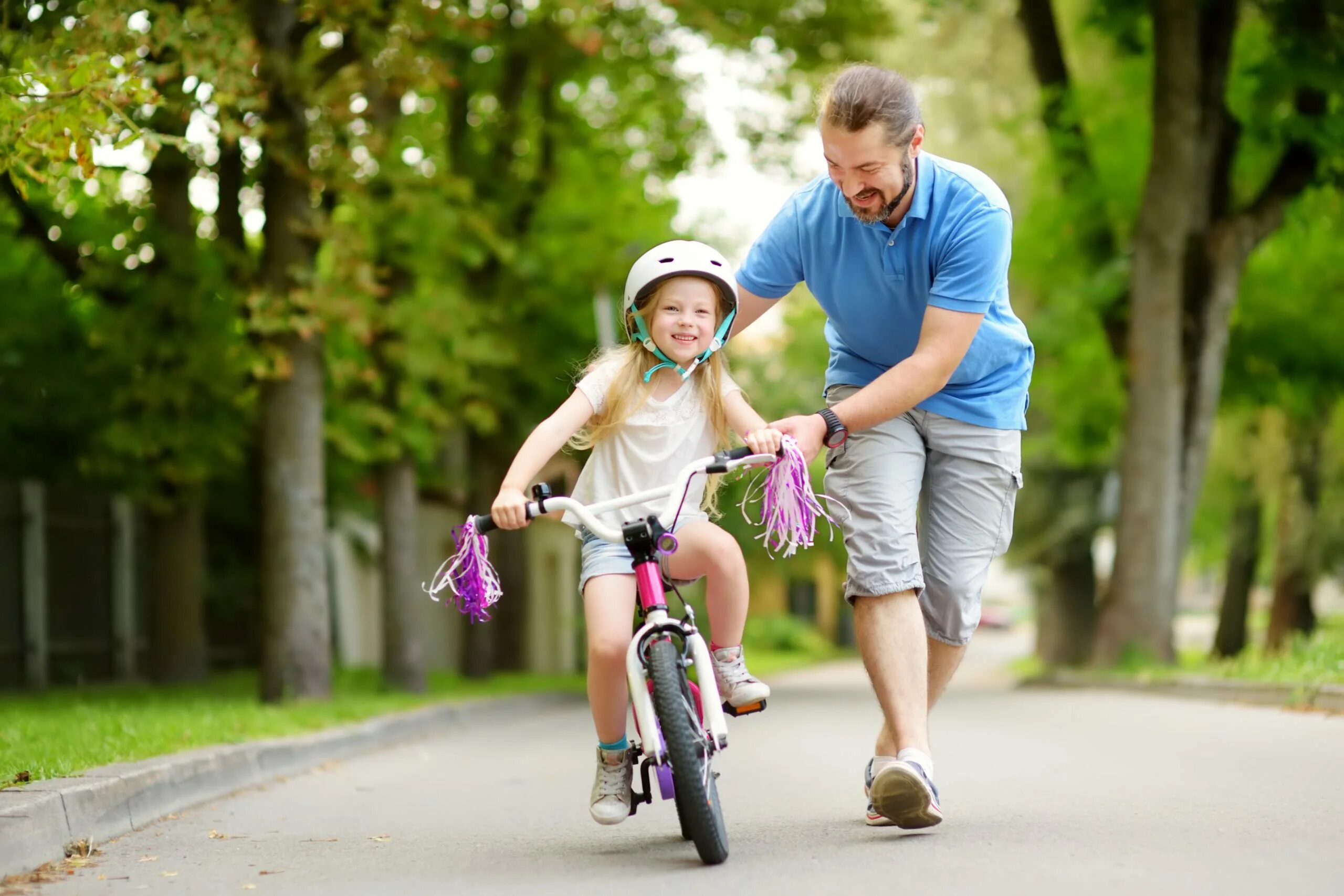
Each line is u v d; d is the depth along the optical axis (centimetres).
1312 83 3038
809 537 882
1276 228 3334
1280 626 5066
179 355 2561
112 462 3067
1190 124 3209
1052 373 4022
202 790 1344
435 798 1359
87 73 1274
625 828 1078
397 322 2730
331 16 2198
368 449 2984
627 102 3906
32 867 942
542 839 1041
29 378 3234
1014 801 1127
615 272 3738
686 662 866
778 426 899
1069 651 5966
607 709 905
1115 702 2422
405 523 3147
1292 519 4862
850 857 876
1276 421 4688
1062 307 3669
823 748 1722
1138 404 3303
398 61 2303
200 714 1894
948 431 984
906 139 888
